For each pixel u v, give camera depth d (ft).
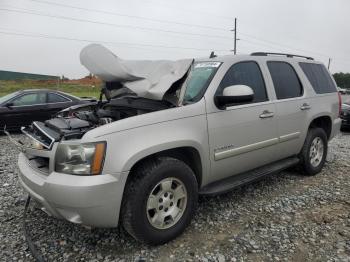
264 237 9.93
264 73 12.85
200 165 10.37
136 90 10.18
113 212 8.45
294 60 14.92
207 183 10.92
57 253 9.21
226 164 11.14
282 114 13.12
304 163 15.12
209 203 12.44
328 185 14.43
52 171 8.64
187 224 10.02
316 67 16.37
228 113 10.91
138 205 8.71
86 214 8.15
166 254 9.11
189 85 11.13
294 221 10.96
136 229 8.83
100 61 10.85
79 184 8.00
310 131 15.29
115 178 8.30
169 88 9.83
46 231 10.44
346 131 32.48
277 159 13.71
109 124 8.59
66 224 10.90
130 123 8.75
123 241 9.81
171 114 9.51
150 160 9.27
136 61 11.25
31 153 9.58
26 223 10.96
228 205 12.26
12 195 13.48
